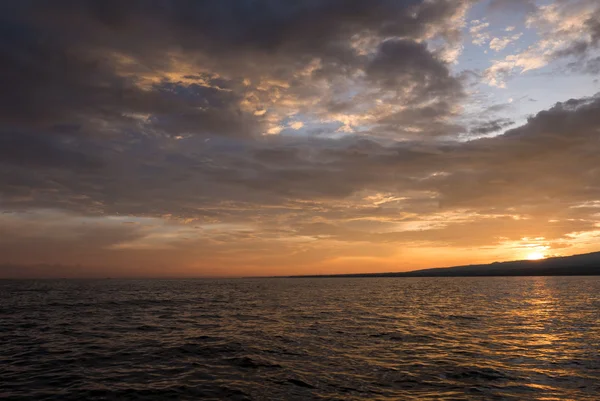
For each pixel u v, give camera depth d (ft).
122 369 59.77
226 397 47.01
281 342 81.76
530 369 59.62
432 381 53.52
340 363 63.52
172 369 59.72
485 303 183.93
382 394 48.11
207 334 92.22
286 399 46.37
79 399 46.34
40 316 128.77
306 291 319.06
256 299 217.97
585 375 56.39
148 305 173.78
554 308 156.46
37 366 61.52
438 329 100.07
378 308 160.66
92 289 339.36
